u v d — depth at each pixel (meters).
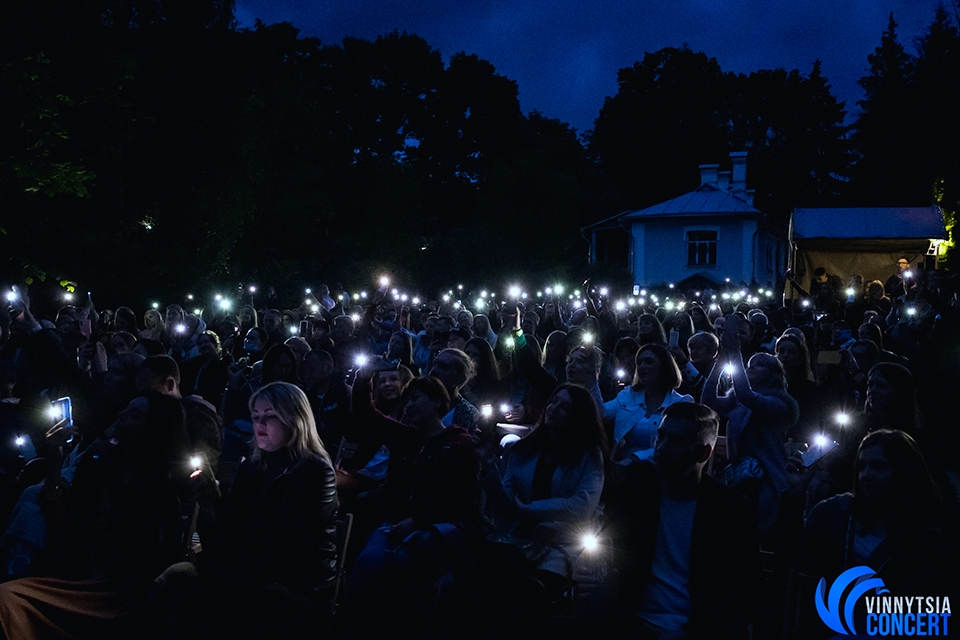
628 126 65.94
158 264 25.69
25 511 5.12
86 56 21.84
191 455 5.24
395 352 9.70
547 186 49.38
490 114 65.56
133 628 4.88
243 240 39.19
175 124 29.25
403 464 5.71
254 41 33.78
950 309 7.86
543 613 4.64
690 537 4.23
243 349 12.45
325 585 4.61
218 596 4.45
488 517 5.47
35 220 21.25
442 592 4.71
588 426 5.17
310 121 43.75
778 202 67.69
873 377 5.42
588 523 5.01
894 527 3.91
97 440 5.20
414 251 48.97
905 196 59.56
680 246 45.88
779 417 6.21
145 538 4.98
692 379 8.73
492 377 8.34
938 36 56.84
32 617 4.66
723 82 71.56
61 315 13.17
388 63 63.38
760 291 32.72
